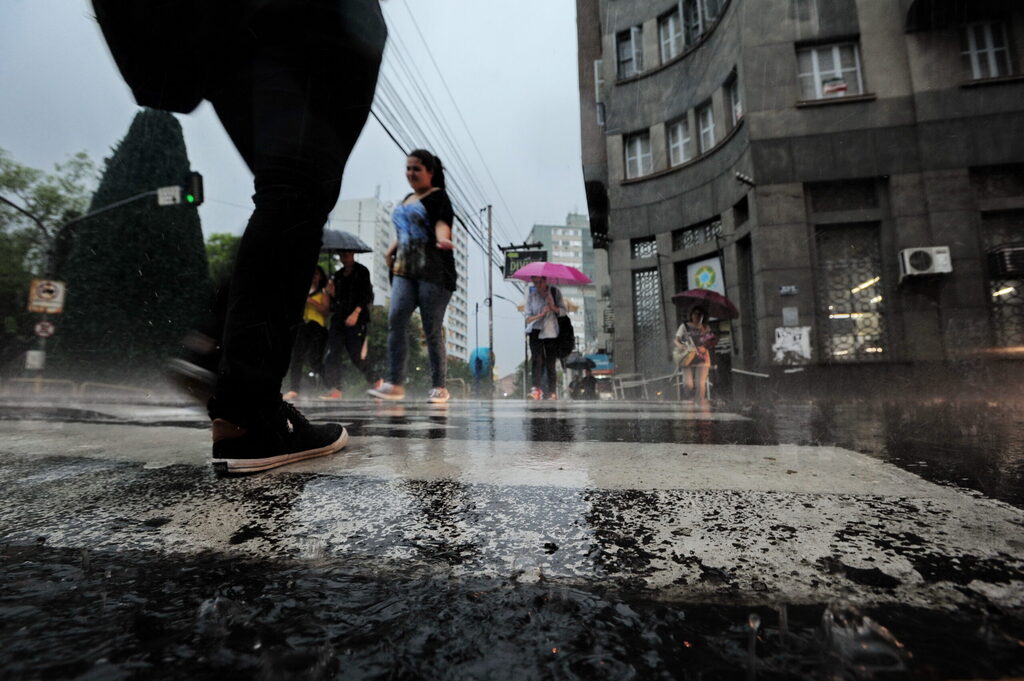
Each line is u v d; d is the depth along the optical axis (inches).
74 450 62.8
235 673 15.3
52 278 546.0
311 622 18.5
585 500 36.0
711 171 476.7
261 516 33.0
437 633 17.7
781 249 388.2
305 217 47.3
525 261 1326.3
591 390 565.9
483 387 941.2
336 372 262.4
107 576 23.1
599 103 610.5
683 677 14.7
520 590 21.1
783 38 400.8
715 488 39.2
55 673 15.2
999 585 20.9
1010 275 336.5
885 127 374.6
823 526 29.4
